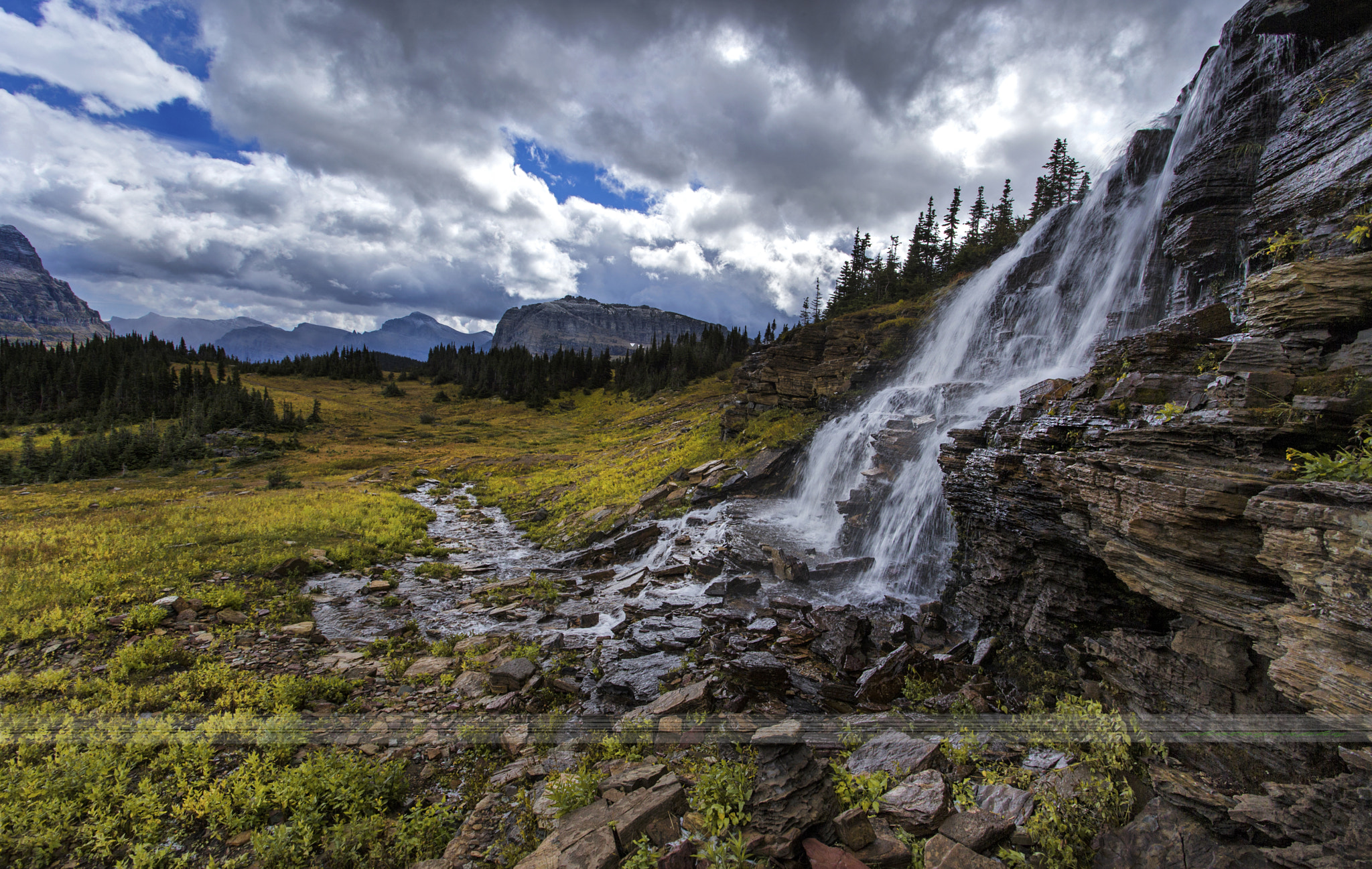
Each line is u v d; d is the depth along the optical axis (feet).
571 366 433.07
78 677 40.52
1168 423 26.50
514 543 96.58
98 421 291.99
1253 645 21.18
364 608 61.05
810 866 19.06
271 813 27.76
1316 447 21.76
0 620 48.47
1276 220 34.27
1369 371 21.43
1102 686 30.04
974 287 106.83
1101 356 37.68
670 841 21.26
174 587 59.82
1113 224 73.15
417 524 105.19
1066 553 35.29
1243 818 17.94
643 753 30.17
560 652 48.14
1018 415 42.57
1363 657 16.22
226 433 260.83
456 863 23.71
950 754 27.20
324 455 231.30
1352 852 15.23
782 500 88.84
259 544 78.54
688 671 41.55
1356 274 23.02
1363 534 16.38
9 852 24.58
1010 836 20.63
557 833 21.89
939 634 44.93
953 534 55.36
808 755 22.02
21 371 341.00
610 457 163.84
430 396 443.32
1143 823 19.79
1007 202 190.49
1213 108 50.24
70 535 78.18
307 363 547.90
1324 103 32.30
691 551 72.28
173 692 39.29
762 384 122.93
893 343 111.34
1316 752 19.26
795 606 51.16
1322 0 32.86
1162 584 25.26
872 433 77.97
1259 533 20.94
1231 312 40.63
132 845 25.58
